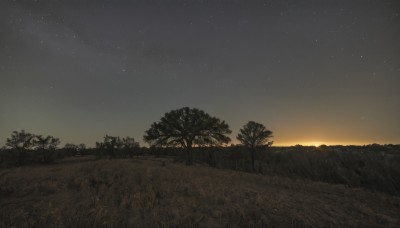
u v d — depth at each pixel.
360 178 19.56
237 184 11.39
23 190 8.56
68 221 5.95
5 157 34.69
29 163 34.72
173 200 8.05
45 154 36.25
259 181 13.31
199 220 6.51
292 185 12.30
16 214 6.27
